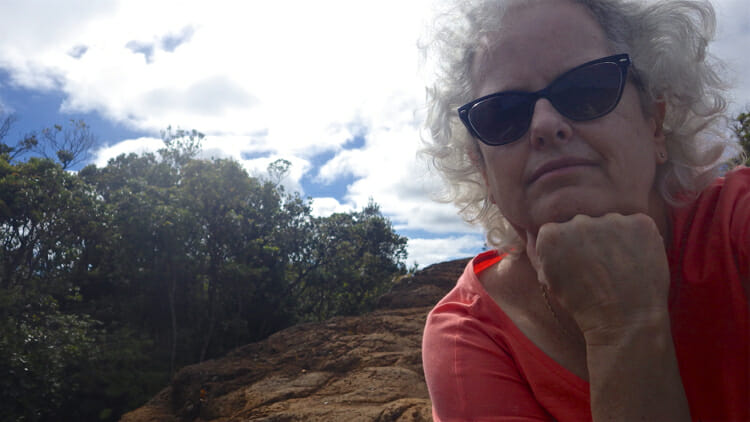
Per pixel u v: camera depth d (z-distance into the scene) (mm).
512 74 803
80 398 13547
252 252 21672
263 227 23719
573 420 813
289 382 6582
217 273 21141
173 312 18906
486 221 1218
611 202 730
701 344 809
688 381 825
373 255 28891
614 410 636
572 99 747
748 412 775
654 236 695
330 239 27516
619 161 735
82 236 19516
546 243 713
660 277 678
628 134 750
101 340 15594
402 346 6969
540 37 800
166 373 16625
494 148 808
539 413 852
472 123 842
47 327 14312
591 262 686
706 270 805
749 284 758
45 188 18391
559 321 898
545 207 741
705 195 874
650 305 661
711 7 930
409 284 10148
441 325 1039
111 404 13938
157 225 19172
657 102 854
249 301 21672
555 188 736
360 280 27578
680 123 908
